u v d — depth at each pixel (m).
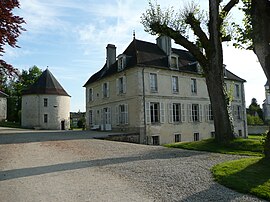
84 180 5.66
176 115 23.38
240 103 29.80
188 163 7.49
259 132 33.94
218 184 5.30
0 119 43.31
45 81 39.81
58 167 7.00
